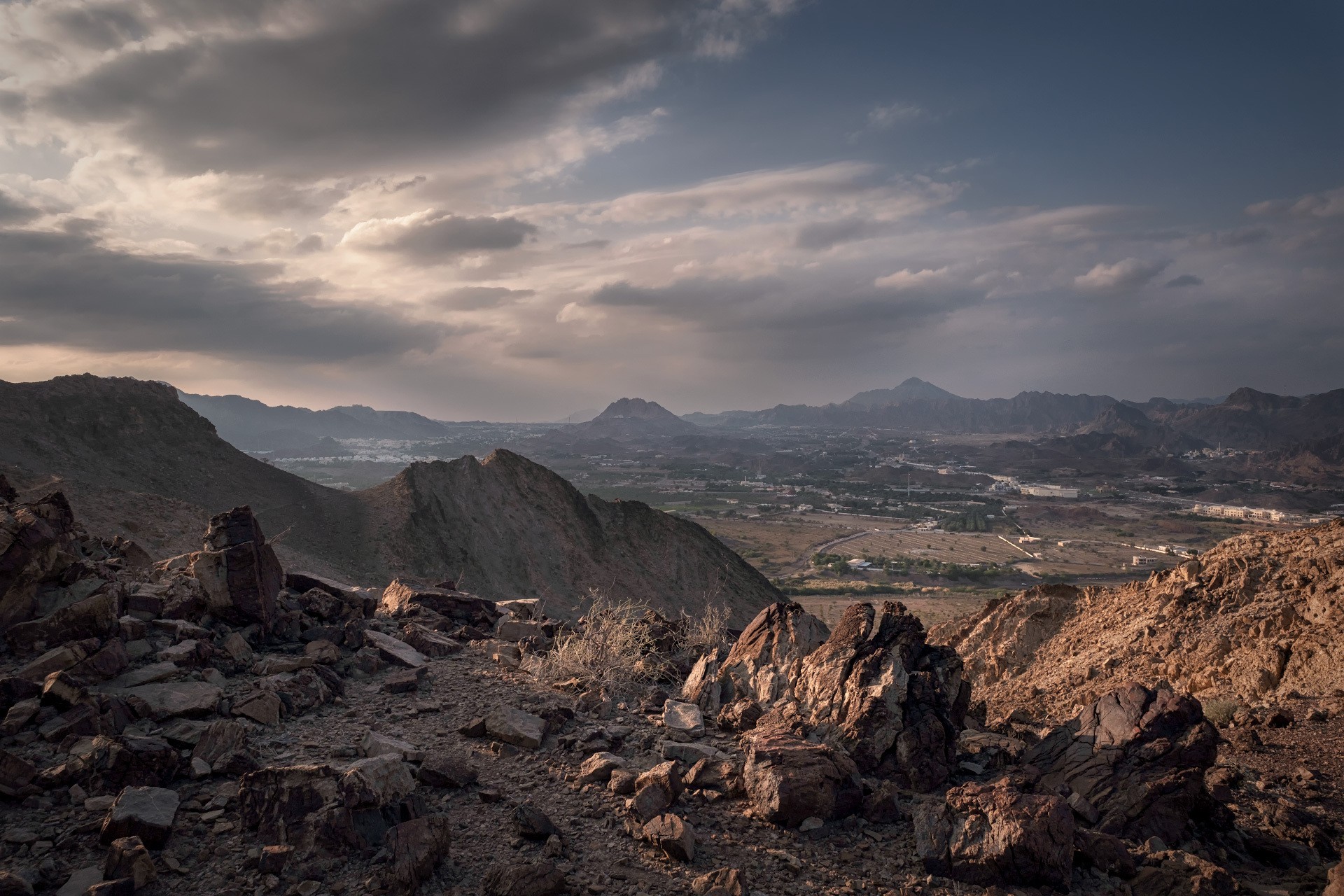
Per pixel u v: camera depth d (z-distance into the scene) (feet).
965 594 422.82
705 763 25.26
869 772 26.66
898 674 28.76
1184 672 62.85
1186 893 20.27
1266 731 45.65
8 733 21.79
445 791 22.95
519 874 17.94
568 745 26.94
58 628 26.91
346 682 31.60
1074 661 76.28
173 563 36.63
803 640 34.22
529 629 42.65
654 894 18.48
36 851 17.54
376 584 224.74
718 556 325.42
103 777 20.15
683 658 40.45
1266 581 67.56
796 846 21.44
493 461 327.88
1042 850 19.94
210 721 24.59
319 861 18.26
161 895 16.78
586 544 305.53
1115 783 26.76
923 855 20.86
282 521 248.73
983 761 29.22
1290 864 25.23
